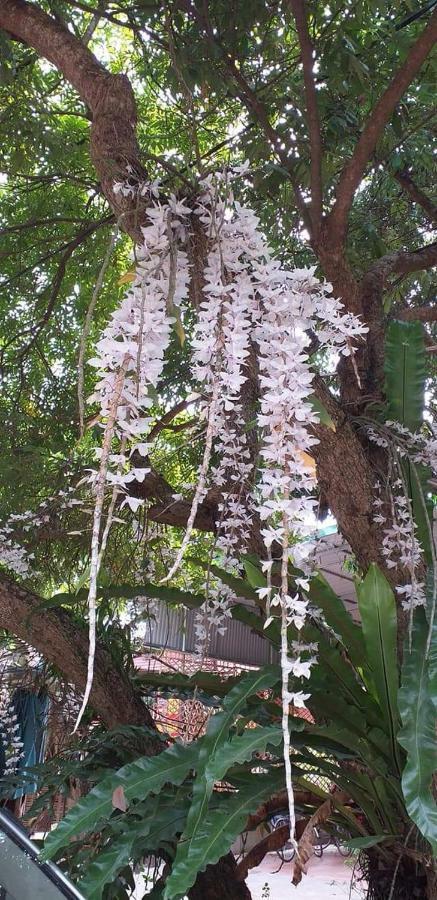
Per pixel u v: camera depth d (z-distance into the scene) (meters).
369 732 1.71
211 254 1.10
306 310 1.03
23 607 2.38
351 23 2.53
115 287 3.83
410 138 3.26
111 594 2.06
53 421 3.44
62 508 2.68
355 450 1.82
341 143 2.94
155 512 2.90
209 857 1.29
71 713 2.76
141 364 0.89
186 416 3.63
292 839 0.72
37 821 2.26
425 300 4.03
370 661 1.64
